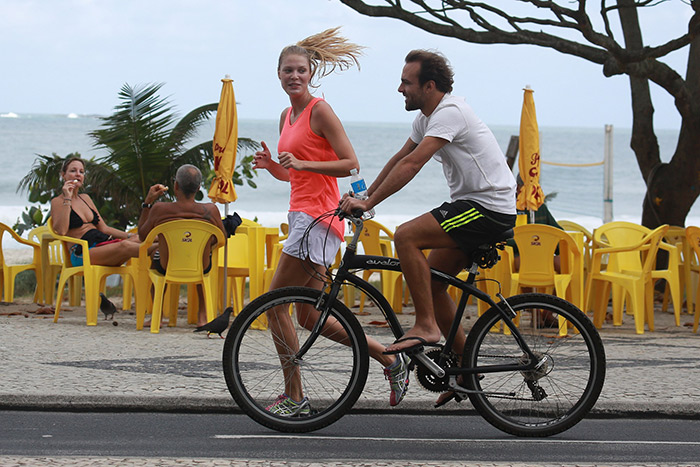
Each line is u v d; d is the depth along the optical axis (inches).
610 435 438.3
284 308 439.5
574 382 436.1
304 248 453.4
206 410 474.9
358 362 433.1
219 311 858.1
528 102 825.5
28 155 5369.1
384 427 450.6
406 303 1004.6
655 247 810.8
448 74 438.6
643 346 708.0
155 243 802.8
